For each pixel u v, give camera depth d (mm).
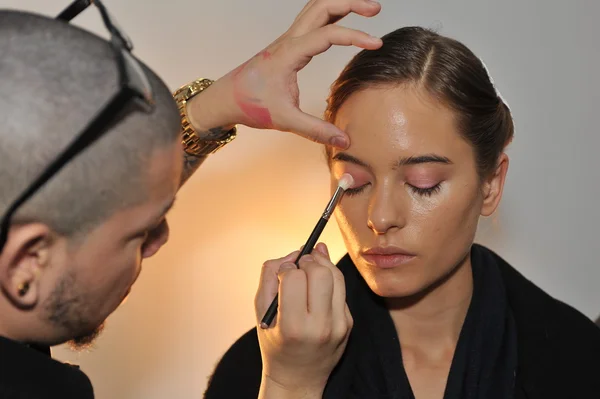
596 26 1541
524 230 1601
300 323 935
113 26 708
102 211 712
